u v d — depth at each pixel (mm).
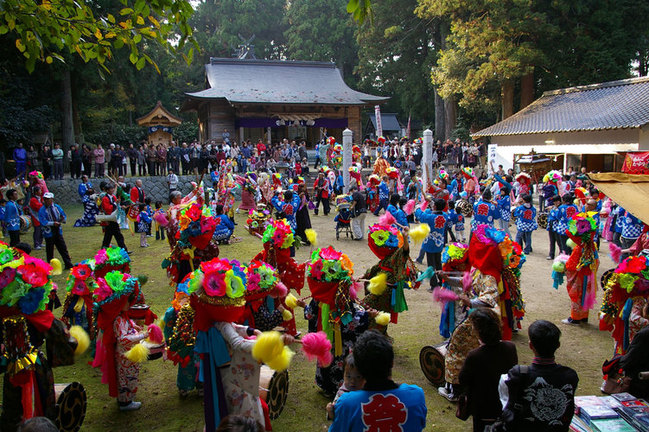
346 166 21344
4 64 22578
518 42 30188
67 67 23672
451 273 5934
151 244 13570
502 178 16922
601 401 4242
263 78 39375
